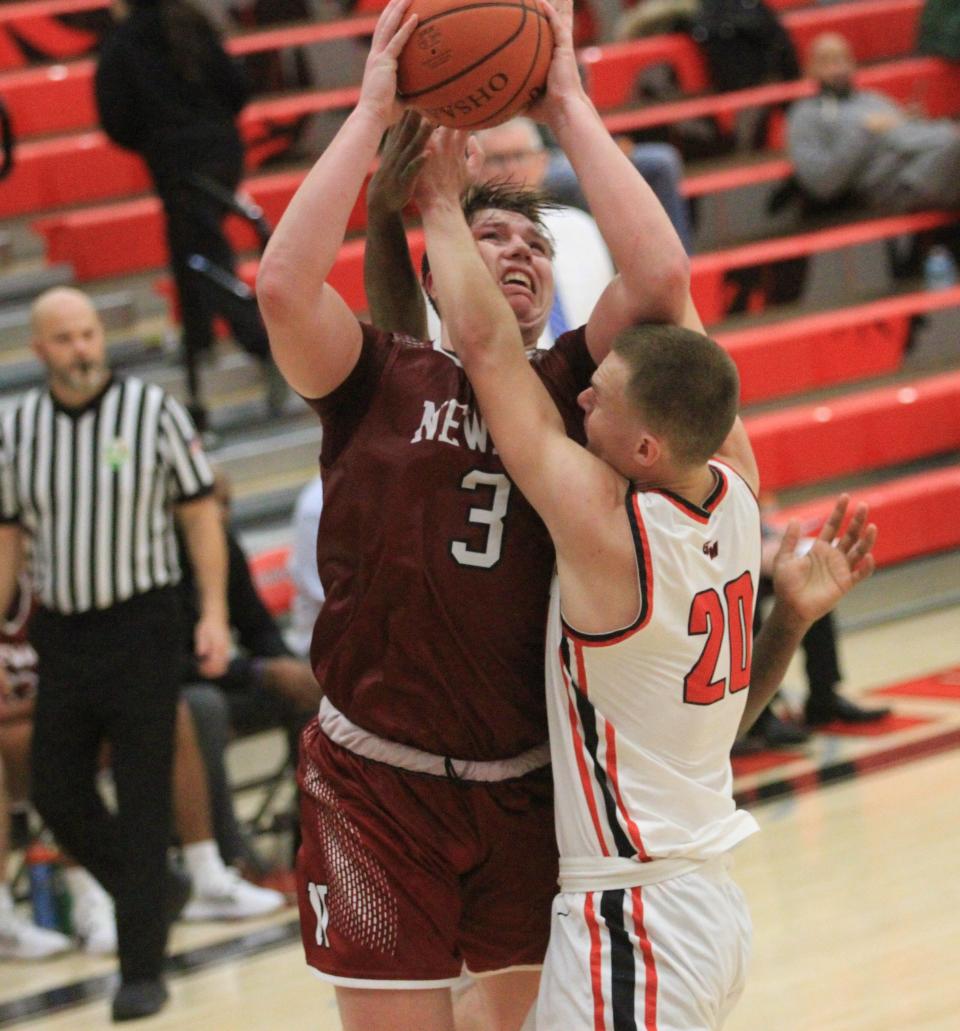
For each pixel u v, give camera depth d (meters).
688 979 4.68
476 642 4.92
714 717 4.83
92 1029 8.77
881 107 20.11
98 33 20.98
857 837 10.38
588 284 8.99
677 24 22.14
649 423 4.62
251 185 18.44
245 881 10.96
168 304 17.20
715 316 18.70
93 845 9.34
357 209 18.42
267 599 13.92
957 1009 7.69
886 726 12.85
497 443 4.71
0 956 10.37
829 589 5.27
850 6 24.05
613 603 4.64
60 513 9.21
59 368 9.27
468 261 4.76
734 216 20.11
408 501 4.91
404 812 5.03
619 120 20.81
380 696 5.03
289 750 11.34
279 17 22.06
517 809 5.11
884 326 18.12
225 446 15.55
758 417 17.16
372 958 4.99
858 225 19.97
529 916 5.24
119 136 14.95
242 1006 8.86
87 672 9.14
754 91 22.03
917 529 16.00
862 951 8.56
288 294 4.68
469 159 5.02
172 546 9.45
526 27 4.68
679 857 4.75
